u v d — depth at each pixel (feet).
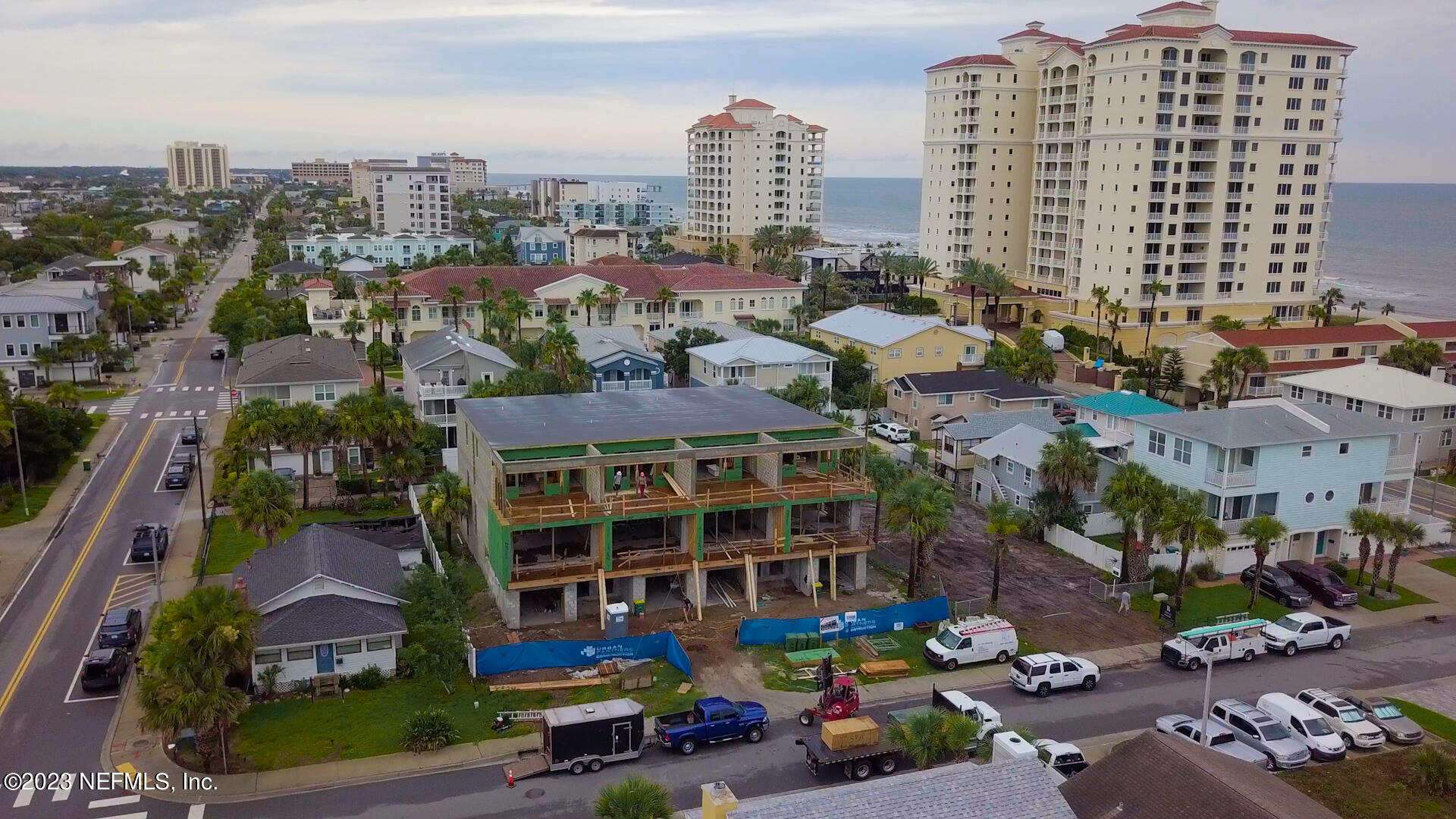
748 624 157.58
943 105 521.65
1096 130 434.71
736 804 79.00
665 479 181.06
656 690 143.13
